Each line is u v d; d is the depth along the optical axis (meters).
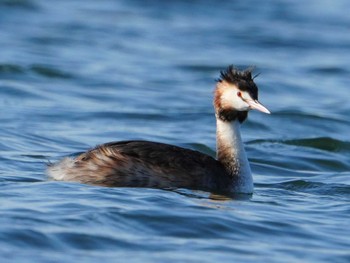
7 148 17.09
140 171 13.81
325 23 36.94
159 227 11.80
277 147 18.81
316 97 25.48
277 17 37.69
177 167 13.98
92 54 29.62
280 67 29.36
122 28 34.19
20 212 11.94
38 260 10.44
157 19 36.34
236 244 11.40
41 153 16.81
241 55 31.14
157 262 10.57
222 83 14.52
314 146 19.22
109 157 13.88
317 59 31.02
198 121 21.25
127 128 20.16
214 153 18.45
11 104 21.73
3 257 10.46
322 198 14.30
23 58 27.88
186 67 28.55
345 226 12.41
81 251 10.83
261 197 14.16
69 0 38.81
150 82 26.20
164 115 21.50
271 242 11.58
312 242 11.65
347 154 18.78
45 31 32.59
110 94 23.98
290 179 16.11
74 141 18.39
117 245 11.08
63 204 12.40
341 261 10.96
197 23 35.88
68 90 24.11
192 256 10.85
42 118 20.47
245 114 14.55
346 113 23.16
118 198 12.86
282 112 22.09
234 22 36.47
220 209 12.75
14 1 36.38
